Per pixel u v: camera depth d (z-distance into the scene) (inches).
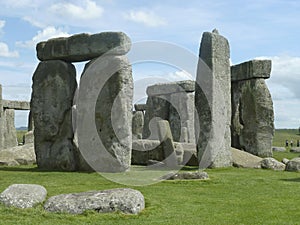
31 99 642.2
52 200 309.0
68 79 626.2
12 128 1136.2
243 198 375.2
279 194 396.5
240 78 888.9
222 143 651.5
